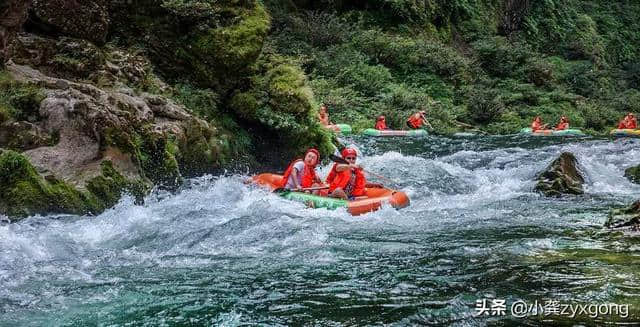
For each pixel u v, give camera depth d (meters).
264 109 11.92
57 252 6.21
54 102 8.20
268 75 12.38
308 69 25.58
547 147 17.36
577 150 16.14
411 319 4.28
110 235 6.90
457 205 9.55
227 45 11.56
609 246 6.20
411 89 27.31
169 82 11.74
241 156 11.74
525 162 14.68
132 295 4.93
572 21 45.41
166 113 10.13
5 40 8.26
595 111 31.61
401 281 5.18
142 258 6.09
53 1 9.82
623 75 42.75
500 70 33.00
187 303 4.73
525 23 41.31
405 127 23.73
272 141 12.61
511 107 29.42
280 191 9.30
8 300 4.82
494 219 8.18
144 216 7.64
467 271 5.42
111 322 4.36
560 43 42.75
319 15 28.86
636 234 6.75
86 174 7.83
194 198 8.74
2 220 6.78
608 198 9.97
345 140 18.67
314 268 5.66
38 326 4.30
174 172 9.23
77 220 7.24
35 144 7.90
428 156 16.31
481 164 14.80
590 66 39.28
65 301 4.80
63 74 9.65
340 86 25.56
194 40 11.63
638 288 4.75
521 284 4.95
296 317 4.39
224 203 8.62
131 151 8.46
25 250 6.11
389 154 15.22
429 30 33.78
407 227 7.65
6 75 8.37
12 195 7.00
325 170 12.66
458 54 31.83
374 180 12.19
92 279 5.38
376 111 24.39
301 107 12.30
